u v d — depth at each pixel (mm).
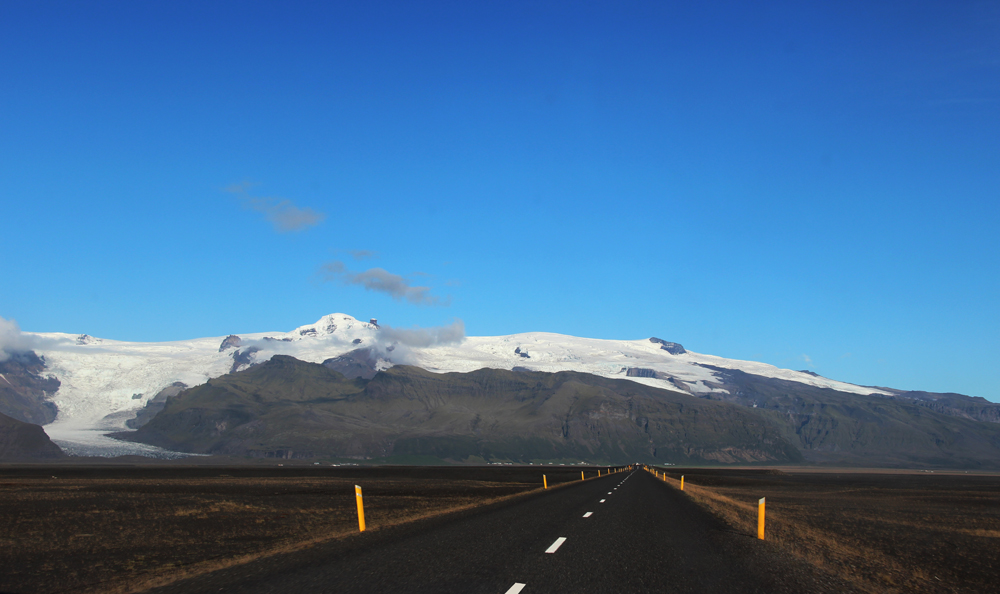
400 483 93938
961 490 115125
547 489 57844
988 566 21578
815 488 109438
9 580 15812
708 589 13336
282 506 41125
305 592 12398
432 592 12352
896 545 26125
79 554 20172
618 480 79375
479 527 22781
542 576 13992
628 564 15789
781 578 14789
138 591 13016
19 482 91688
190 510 37531
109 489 69750
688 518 28531
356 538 19984
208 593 12484
